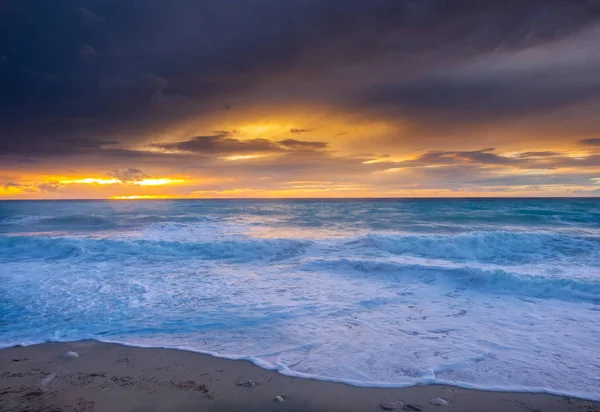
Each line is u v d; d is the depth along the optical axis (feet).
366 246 45.24
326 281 30.76
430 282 29.78
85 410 12.20
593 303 24.02
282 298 25.86
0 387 13.84
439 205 121.60
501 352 16.70
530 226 67.10
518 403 12.55
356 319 21.47
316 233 58.80
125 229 68.33
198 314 22.45
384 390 13.47
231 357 16.44
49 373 15.03
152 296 26.35
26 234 61.77
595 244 41.16
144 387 13.82
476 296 26.17
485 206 111.96
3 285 29.50
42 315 22.38
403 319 21.44
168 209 118.21
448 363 15.60
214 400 12.85
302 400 12.81
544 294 26.04
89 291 27.68
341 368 15.26
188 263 38.91
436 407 12.30
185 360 16.22
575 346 17.30
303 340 18.35
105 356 16.70
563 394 13.08
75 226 74.13
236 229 65.05
